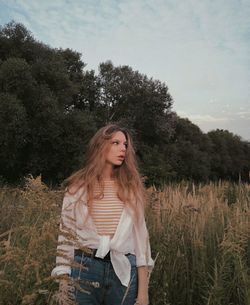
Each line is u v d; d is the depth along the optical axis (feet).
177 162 119.85
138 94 103.24
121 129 8.59
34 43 75.97
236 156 181.06
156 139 113.60
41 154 66.39
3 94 60.59
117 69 105.50
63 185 8.44
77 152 67.00
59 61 76.23
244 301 11.23
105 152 8.34
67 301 6.82
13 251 6.97
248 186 31.45
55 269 7.50
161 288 12.36
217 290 11.18
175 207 17.89
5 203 18.13
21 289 6.86
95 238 7.76
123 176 8.32
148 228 15.57
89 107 102.63
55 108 65.62
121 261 7.71
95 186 8.12
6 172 64.59
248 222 13.64
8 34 74.28
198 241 13.98
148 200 16.75
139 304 7.84
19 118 59.11
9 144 59.77
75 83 90.89
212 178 159.43
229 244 11.87
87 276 7.66
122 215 7.95
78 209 7.91
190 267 14.23
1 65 66.44
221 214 17.62
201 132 158.92
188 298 12.79
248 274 12.64
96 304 7.74
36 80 71.05
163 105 106.93
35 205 11.95
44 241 7.11
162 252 13.71
